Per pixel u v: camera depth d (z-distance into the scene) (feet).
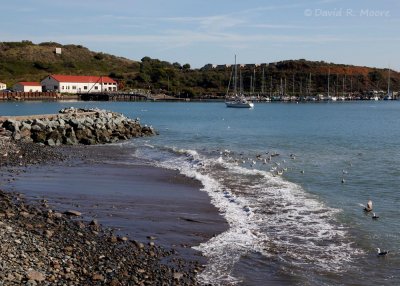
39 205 61.16
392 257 48.24
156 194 72.84
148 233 53.31
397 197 74.54
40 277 35.45
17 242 41.86
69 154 119.14
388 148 142.41
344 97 615.16
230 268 44.68
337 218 61.36
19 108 346.74
